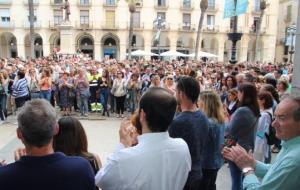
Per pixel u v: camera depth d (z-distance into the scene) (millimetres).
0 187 1816
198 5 48969
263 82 9148
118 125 10320
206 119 3262
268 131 4906
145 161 2127
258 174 2482
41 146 1906
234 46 14469
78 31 47625
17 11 47094
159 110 2193
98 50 48281
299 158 1983
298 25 5496
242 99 4449
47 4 46812
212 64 21781
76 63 18016
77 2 47031
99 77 12133
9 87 11516
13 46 49750
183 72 12625
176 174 2254
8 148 7613
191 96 3205
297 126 2082
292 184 1974
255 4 49750
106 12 47781
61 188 1874
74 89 11805
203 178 3834
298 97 2148
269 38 50844
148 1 48000
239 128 4238
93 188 2027
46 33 47312
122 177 2098
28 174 1845
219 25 49594
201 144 3162
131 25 37656
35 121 1865
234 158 2545
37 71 13172
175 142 2301
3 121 10609
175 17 48812
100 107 12391
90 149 7637
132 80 11906
